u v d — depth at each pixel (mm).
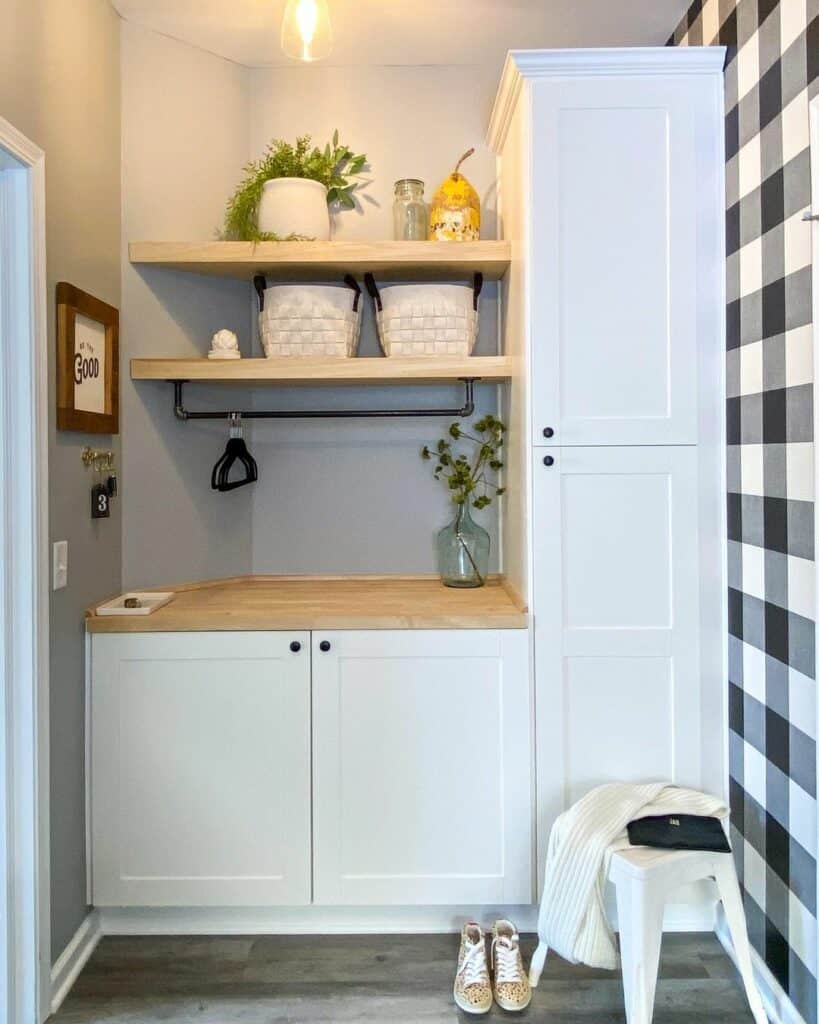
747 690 1855
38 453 1692
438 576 2596
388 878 2014
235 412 2449
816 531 1501
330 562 2602
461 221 2289
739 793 1909
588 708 1991
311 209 2301
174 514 2357
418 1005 1794
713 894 2027
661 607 1980
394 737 2006
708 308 1958
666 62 1919
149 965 1938
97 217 2037
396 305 2242
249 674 2004
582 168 1949
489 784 2006
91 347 1974
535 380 1965
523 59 1913
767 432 1730
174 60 2314
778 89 1651
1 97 1535
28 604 1684
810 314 1537
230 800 2014
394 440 2590
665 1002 1793
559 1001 1805
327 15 1837
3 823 1675
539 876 2004
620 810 1776
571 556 1979
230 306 2479
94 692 1990
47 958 1751
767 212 1711
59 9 1806
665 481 1972
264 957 1971
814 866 1553
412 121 2543
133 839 2010
